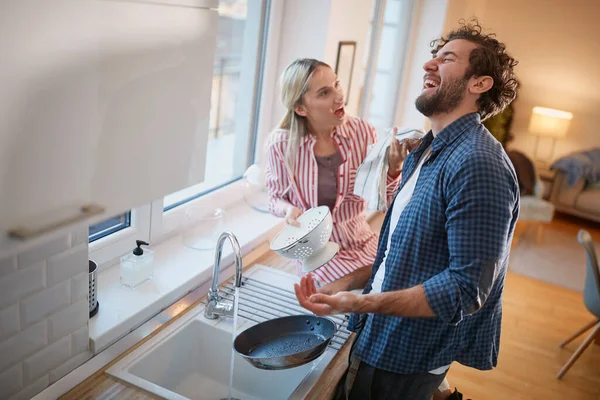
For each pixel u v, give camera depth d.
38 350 1.23
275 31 2.38
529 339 3.28
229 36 2.30
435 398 2.05
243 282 1.93
